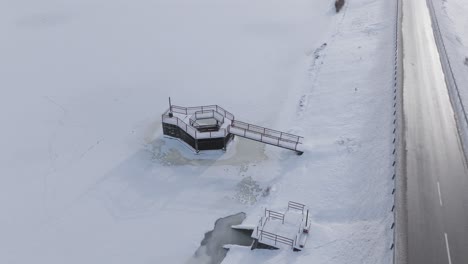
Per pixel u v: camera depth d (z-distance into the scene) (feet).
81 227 86.53
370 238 77.61
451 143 101.14
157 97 135.23
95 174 101.50
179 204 93.15
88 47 173.47
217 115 114.01
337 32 187.01
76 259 79.46
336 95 132.87
